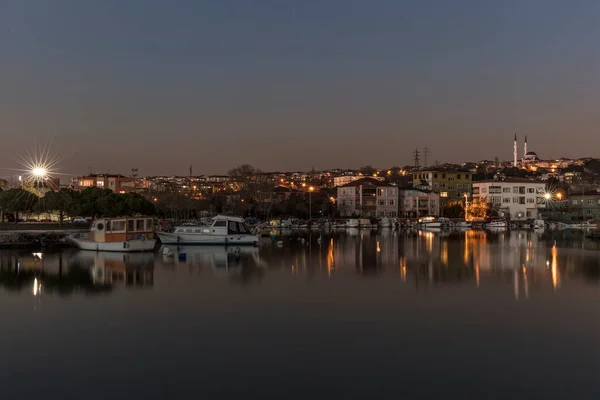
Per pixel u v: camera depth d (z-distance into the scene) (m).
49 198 102.31
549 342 27.83
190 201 179.12
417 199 195.62
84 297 39.00
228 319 32.19
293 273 51.31
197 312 34.00
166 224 119.31
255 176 197.88
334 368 24.09
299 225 156.38
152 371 23.72
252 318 32.38
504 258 66.00
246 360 25.06
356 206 193.38
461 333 29.34
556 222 170.62
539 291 41.41
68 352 26.17
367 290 41.62
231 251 75.56
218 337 28.55
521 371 23.84
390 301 37.34
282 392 21.64
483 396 21.33
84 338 28.39
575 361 25.06
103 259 63.81
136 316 32.97
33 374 23.41
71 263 59.72
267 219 164.75
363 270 53.47
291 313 33.66
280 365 24.42
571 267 56.34
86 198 103.81
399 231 140.75
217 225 85.44
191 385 22.28
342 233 129.00
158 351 26.30
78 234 82.06
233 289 42.19
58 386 22.19
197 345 27.20
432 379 22.92
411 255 69.75
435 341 27.91
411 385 22.31
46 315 33.28
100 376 23.20
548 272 52.25
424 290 41.72
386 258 65.56
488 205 194.25
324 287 43.03
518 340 28.12
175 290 41.78
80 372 23.64
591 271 53.06
